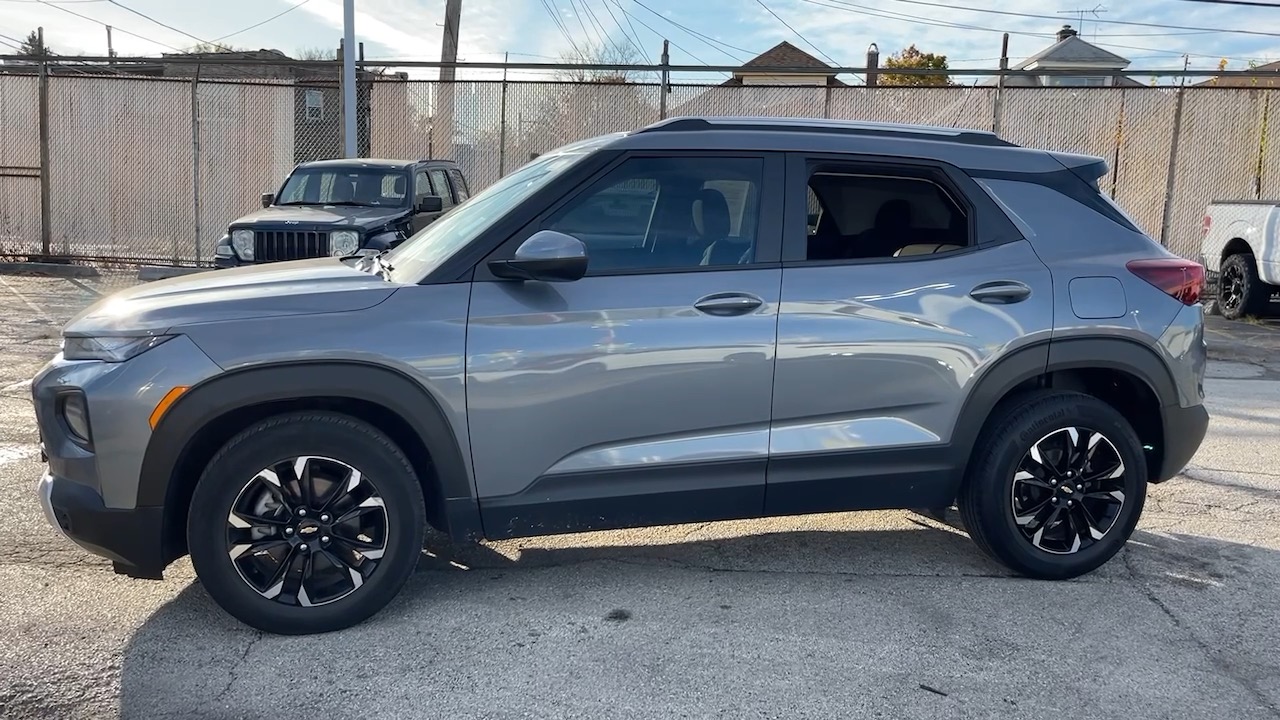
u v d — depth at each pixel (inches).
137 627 150.6
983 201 171.3
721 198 162.4
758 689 134.3
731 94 555.8
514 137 584.4
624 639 148.8
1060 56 1061.8
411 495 149.8
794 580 173.2
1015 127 551.8
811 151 166.4
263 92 615.5
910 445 163.9
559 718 126.5
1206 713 130.6
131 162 623.8
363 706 128.8
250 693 131.6
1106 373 179.3
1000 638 151.3
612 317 152.9
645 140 161.6
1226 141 550.3
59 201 629.0
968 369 164.6
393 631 150.6
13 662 138.6
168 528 144.9
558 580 171.8
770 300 158.4
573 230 157.2
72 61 582.9
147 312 144.4
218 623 152.3
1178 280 175.8
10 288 539.8
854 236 180.7
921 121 558.6
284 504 145.4
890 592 168.4
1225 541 195.6
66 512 141.6
